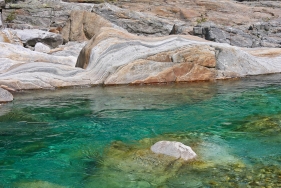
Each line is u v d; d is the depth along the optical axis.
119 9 19.80
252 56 12.21
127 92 9.30
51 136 6.01
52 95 8.96
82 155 5.20
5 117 7.06
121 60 10.60
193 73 10.94
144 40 11.24
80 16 17.28
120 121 6.84
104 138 5.90
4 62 10.42
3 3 18.53
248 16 21.98
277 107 7.84
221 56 11.52
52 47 15.66
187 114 7.32
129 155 5.09
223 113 7.39
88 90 9.56
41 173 4.64
